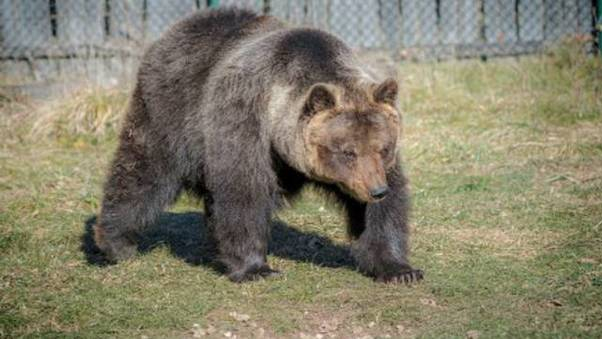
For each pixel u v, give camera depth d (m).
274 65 10.90
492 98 20.77
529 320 9.75
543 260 11.69
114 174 12.52
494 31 23.56
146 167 12.43
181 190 12.92
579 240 12.43
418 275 11.03
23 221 14.40
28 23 22.11
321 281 11.27
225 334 9.80
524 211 13.97
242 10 12.56
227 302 10.69
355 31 23.17
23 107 20.44
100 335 9.91
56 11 22.08
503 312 10.02
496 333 9.40
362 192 10.13
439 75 21.86
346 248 12.96
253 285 11.11
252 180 10.95
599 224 12.95
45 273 12.09
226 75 11.18
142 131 12.46
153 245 13.46
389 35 23.34
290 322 10.02
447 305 10.33
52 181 16.52
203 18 12.55
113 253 12.55
